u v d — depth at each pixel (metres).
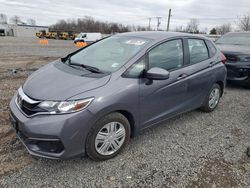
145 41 3.55
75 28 88.62
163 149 3.40
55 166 2.91
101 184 2.65
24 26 78.50
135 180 2.73
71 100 2.63
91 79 2.91
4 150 3.17
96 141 2.88
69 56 3.97
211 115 4.75
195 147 3.49
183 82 3.82
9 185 2.56
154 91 3.34
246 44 7.39
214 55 4.68
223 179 2.81
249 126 4.30
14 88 5.91
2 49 16.59
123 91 2.95
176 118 4.52
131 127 3.31
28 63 10.23
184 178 2.80
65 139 2.60
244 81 6.57
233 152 3.40
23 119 2.68
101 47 3.84
